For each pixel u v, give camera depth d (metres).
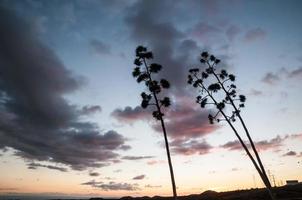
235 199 87.50
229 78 35.28
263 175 29.75
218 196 111.19
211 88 35.12
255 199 78.38
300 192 73.38
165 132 27.02
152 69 28.19
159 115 27.25
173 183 25.16
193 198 122.06
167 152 26.36
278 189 85.50
